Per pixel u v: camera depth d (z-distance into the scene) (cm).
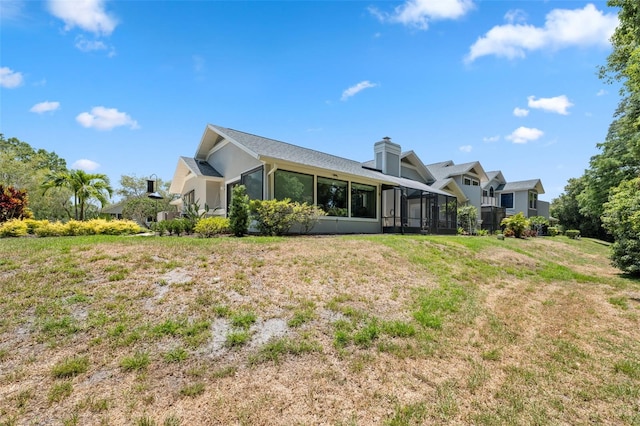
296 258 639
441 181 2248
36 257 515
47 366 281
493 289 677
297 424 237
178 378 279
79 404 242
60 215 2462
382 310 463
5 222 999
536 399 288
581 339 434
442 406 268
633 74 1009
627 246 915
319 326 391
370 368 318
